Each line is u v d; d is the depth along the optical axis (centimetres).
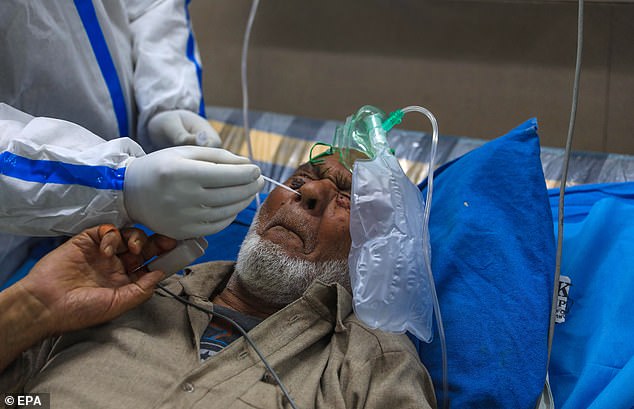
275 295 147
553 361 156
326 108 318
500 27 288
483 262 156
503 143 169
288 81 324
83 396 121
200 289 150
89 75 190
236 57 330
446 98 297
